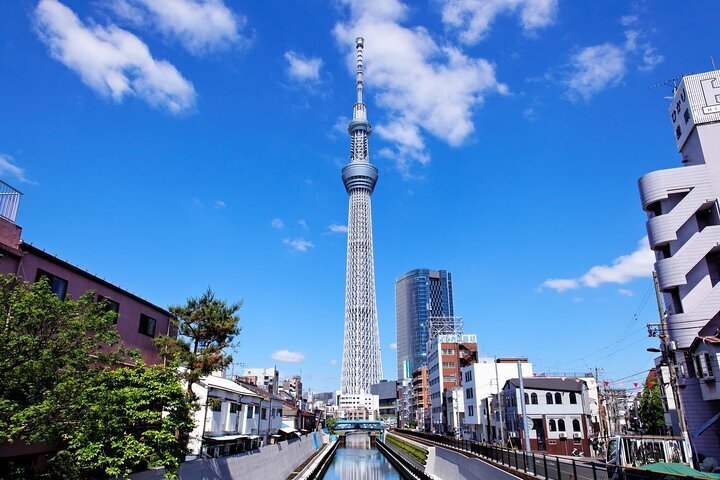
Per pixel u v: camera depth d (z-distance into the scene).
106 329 19.59
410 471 61.88
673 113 49.38
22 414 15.87
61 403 17.45
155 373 24.61
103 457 20.83
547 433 70.38
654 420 76.94
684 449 32.72
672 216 42.47
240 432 51.19
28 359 16.39
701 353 36.75
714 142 43.69
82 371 18.53
